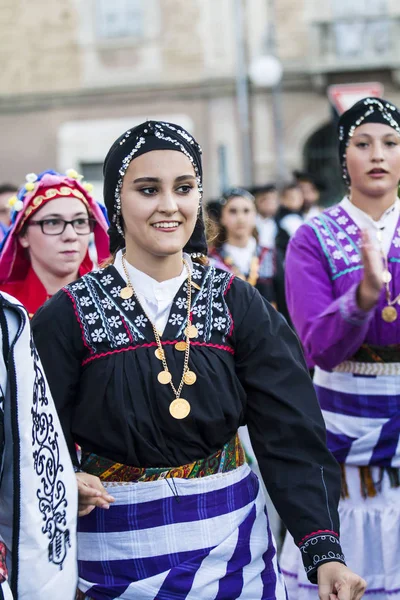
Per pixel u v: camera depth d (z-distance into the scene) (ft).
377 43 79.30
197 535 9.43
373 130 13.50
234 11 78.59
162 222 9.61
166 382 9.43
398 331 13.14
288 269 13.67
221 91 79.51
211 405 9.50
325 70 78.89
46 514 8.64
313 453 9.75
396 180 13.64
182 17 79.71
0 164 82.28
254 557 9.76
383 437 13.16
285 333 10.17
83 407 9.54
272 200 34.37
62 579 8.75
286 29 79.77
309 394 9.96
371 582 13.35
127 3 80.23
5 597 8.04
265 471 9.80
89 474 9.44
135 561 9.36
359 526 13.33
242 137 78.18
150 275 9.89
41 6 80.84
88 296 9.80
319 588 9.20
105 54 80.64
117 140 9.86
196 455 9.53
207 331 9.73
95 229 15.03
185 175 9.64
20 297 14.75
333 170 81.20
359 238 13.52
